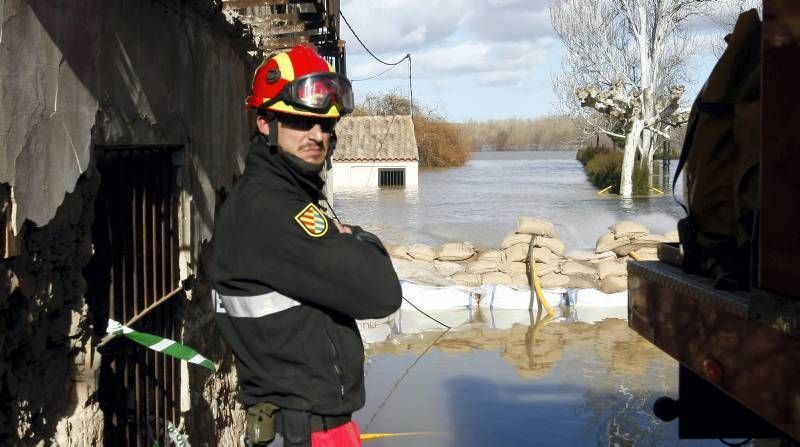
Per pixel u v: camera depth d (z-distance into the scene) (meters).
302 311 2.19
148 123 3.80
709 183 2.77
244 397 2.30
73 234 2.96
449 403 7.58
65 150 2.83
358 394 2.29
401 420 7.08
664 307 2.95
